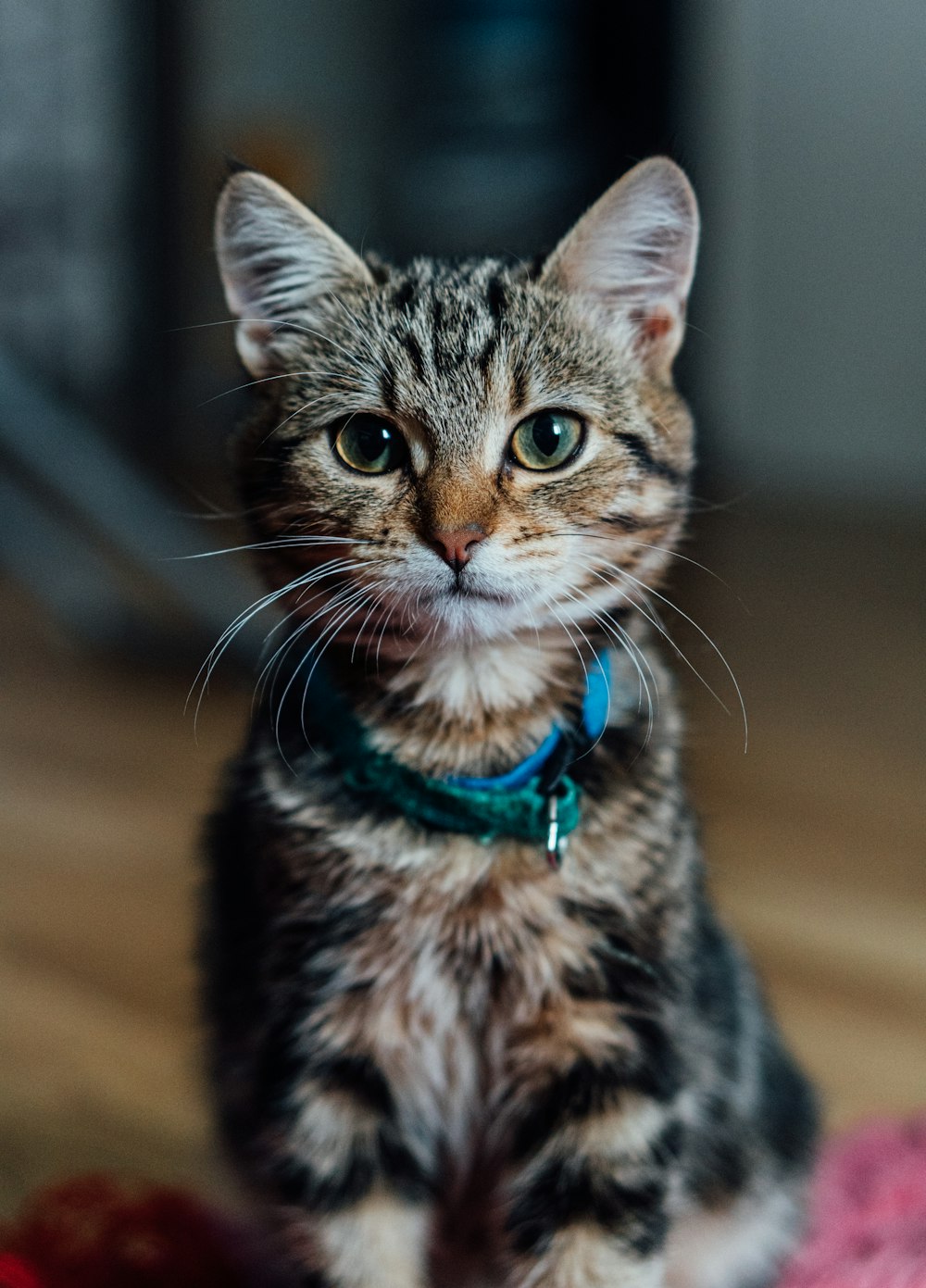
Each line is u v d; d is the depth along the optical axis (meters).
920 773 0.88
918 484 1.66
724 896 0.71
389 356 0.46
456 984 0.46
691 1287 0.50
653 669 0.47
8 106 1.46
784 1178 0.52
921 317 1.62
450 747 0.45
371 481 0.46
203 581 0.89
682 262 0.48
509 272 0.48
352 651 0.46
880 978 0.65
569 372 0.46
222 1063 0.49
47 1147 0.56
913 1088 0.58
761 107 1.67
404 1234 0.46
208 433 1.28
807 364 1.71
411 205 1.79
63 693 1.03
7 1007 0.63
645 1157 0.45
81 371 1.45
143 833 0.78
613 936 0.45
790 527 1.58
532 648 0.46
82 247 1.47
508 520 0.45
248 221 0.48
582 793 0.45
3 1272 0.48
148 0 1.44
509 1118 0.47
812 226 1.67
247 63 1.76
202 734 0.93
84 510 0.92
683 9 1.62
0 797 0.83
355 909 0.45
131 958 0.66
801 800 0.83
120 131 1.46
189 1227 0.51
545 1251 0.45
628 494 0.46
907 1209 0.53
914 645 1.17
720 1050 0.48
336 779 0.45
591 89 1.69
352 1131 0.45
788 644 1.17
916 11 1.55
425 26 1.76
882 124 1.60
